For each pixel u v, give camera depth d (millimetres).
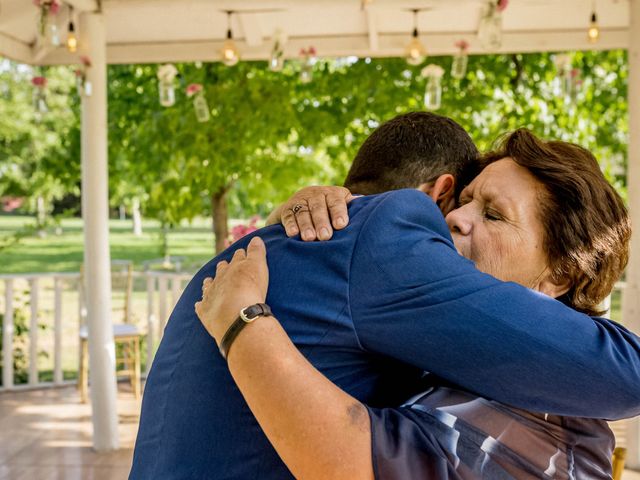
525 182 1204
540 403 956
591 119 7230
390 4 4488
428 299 949
